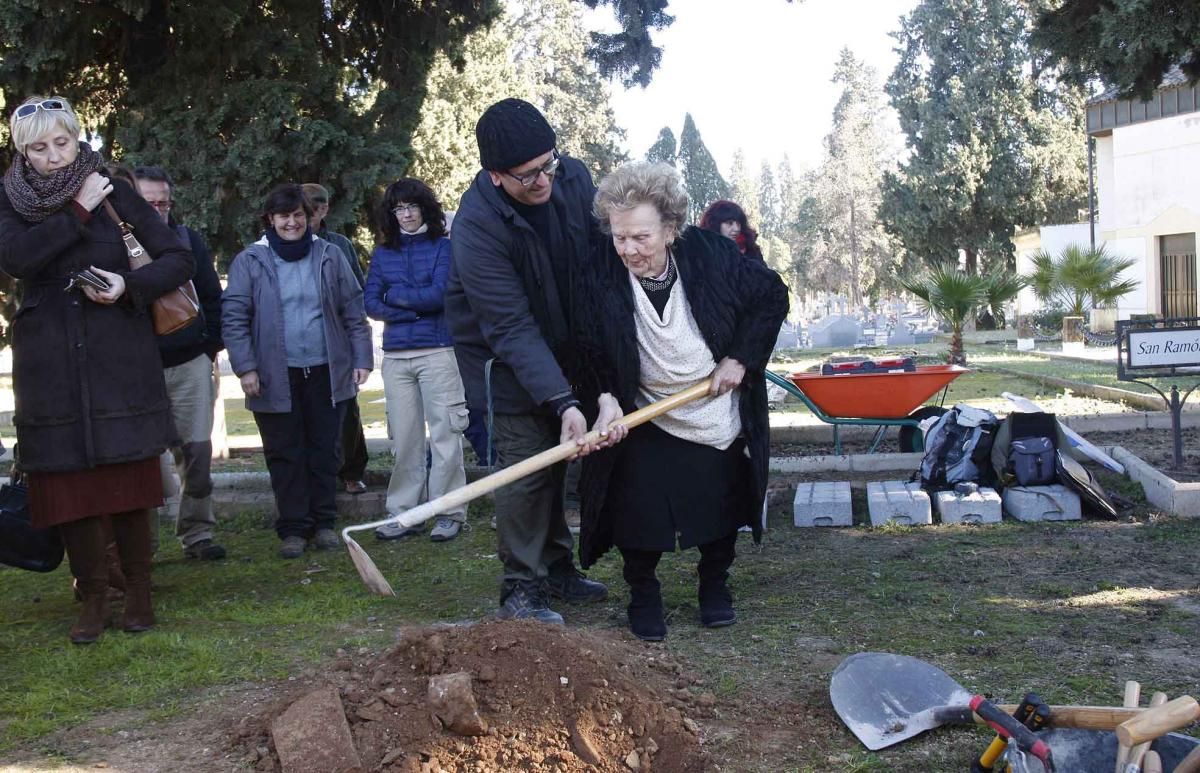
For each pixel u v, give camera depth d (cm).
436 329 669
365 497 774
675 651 427
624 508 439
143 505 476
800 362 2230
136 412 470
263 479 882
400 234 679
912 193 4578
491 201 438
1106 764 285
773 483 775
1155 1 882
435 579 576
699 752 328
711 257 432
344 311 675
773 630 452
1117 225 3120
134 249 473
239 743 343
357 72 1086
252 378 644
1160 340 766
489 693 332
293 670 418
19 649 467
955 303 1878
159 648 452
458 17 1083
